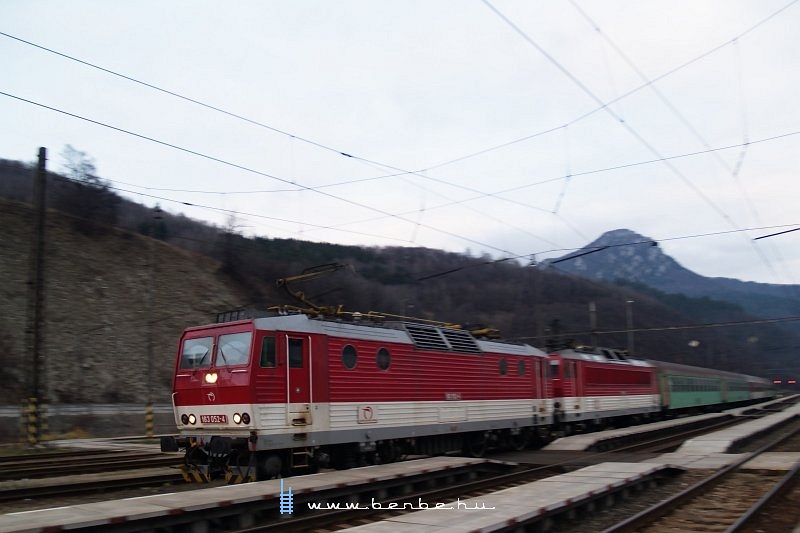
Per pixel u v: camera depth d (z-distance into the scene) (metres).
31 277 26.52
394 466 15.03
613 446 24.14
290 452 14.41
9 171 68.81
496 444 22.42
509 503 10.62
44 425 27.45
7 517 8.99
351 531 8.69
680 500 12.05
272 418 13.89
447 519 9.34
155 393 44.19
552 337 32.38
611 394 32.16
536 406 23.84
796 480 14.58
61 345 42.50
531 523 9.68
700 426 34.12
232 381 13.89
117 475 17.30
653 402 37.72
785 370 101.75
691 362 75.56
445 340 19.94
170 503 10.06
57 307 44.81
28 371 25.73
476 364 20.95
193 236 68.81
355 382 16.09
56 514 9.20
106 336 45.31
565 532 10.45
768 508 11.53
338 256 61.88
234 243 60.66
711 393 50.38
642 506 12.48
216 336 14.73
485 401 21.03
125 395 42.44
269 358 14.13
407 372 17.89
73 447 26.64
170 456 22.02
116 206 61.47
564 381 27.77
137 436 34.84
